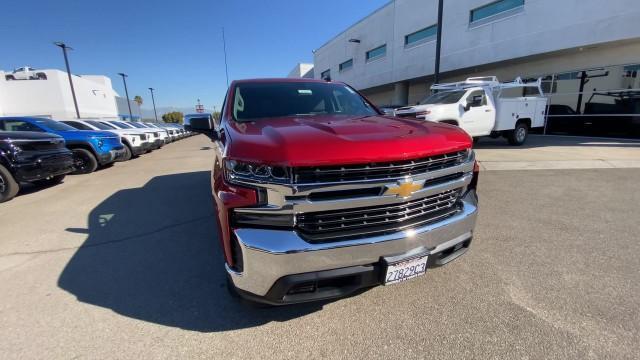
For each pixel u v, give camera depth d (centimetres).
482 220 389
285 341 198
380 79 2478
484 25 1595
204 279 275
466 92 916
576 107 1357
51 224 423
